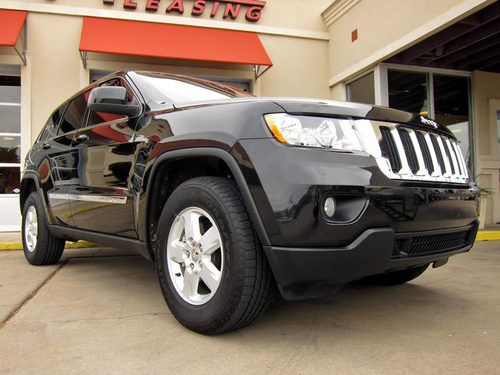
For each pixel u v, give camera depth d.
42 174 4.25
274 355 2.11
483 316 2.73
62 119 4.27
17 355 2.11
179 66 8.58
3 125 7.93
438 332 2.44
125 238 3.01
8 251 5.83
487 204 8.60
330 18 9.21
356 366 1.99
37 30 7.93
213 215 2.27
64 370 1.95
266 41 9.16
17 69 7.98
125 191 2.89
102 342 2.27
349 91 9.04
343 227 2.02
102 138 3.25
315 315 2.74
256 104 2.24
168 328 2.48
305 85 9.35
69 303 3.02
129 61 8.30
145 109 2.91
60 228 3.98
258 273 2.15
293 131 2.10
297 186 2.01
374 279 3.57
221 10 8.86
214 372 1.93
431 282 3.67
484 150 8.65
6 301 3.07
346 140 2.17
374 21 7.82
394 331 2.45
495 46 7.77
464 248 2.76
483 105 8.67
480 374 1.90
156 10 8.46
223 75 8.79
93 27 7.92
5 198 7.80
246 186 2.12
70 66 8.04
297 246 2.03
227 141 2.21
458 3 6.03
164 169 2.62
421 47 7.42
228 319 2.20
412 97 8.32
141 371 1.94
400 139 2.35
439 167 2.56
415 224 2.24
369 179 2.10
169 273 2.51
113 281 3.75
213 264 2.33
